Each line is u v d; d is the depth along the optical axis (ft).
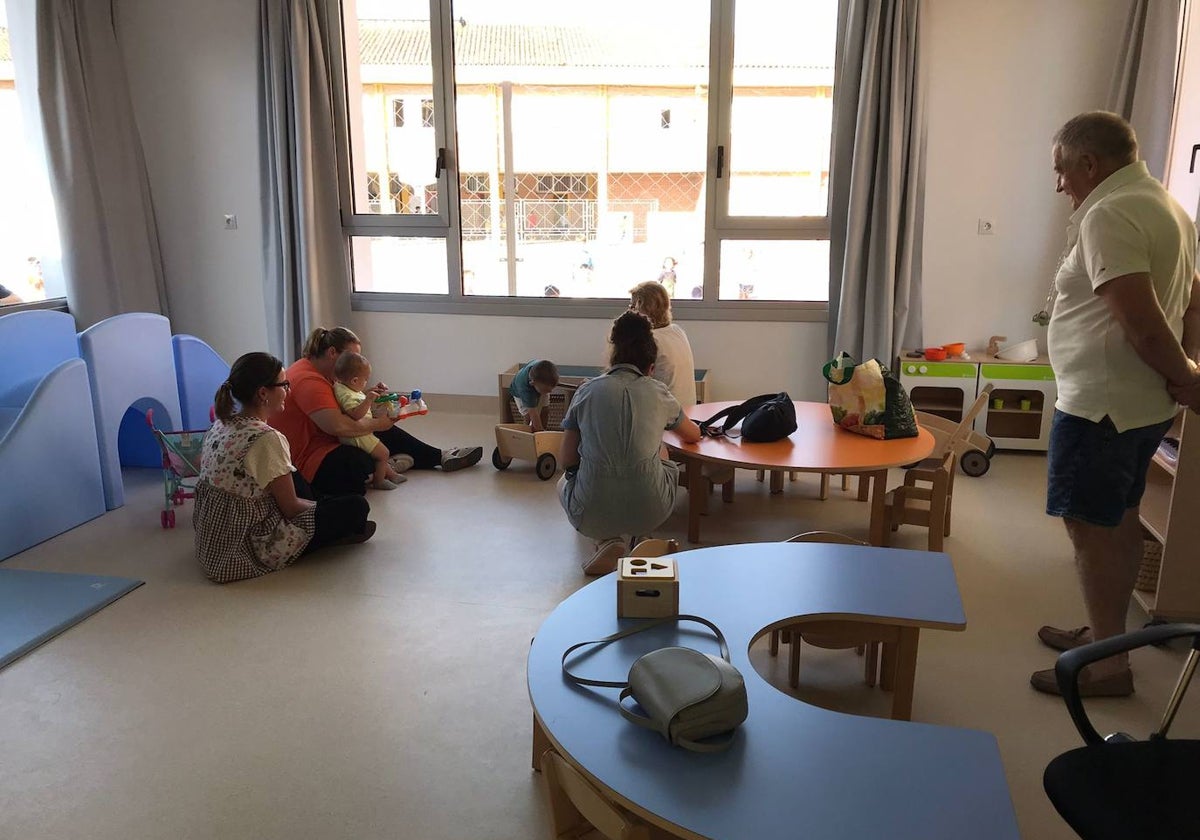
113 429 11.75
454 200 16.19
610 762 4.19
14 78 15.37
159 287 17.20
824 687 7.61
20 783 6.30
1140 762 4.41
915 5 13.30
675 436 10.27
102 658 7.99
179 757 6.59
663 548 6.70
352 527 10.28
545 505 11.98
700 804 3.89
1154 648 8.20
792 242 15.39
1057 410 7.17
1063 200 14.12
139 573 9.78
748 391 16.03
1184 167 12.22
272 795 6.17
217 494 9.44
